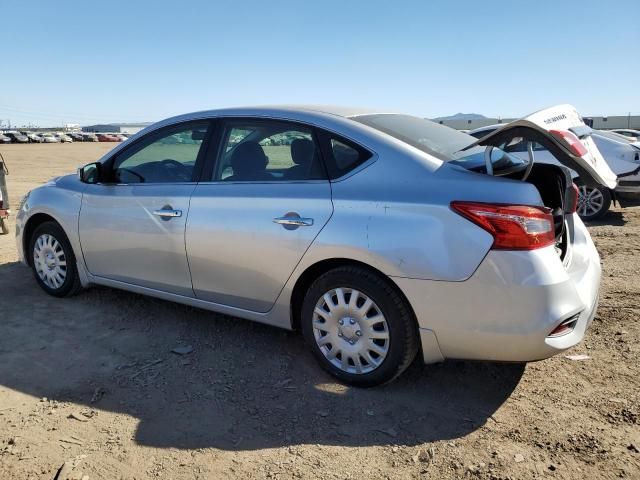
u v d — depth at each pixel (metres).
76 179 4.68
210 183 3.76
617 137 9.09
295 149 3.47
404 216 2.97
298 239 3.27
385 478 2.52
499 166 3.31
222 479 2.51
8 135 80.38
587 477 2.49
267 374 3.49
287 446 2.76
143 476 2.52
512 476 2.51
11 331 4.10
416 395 3.23
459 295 2.86
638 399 3.12
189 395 3.23
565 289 2.82
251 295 3.59
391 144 3.20
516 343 2.81
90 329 4.15
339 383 3.36
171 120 4.12
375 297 3.10
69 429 2.88
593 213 8.78
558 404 3.10
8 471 2.54
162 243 3.90
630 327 4.10
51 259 4.75
